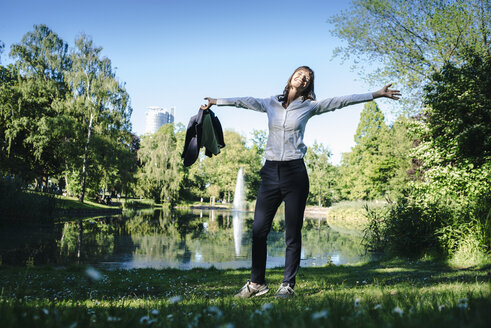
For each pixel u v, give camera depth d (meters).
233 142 61.59
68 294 4.77
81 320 1.45
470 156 10.45
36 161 32.19
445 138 11.24
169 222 25.30
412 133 12.90
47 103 30.89
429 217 9.88
